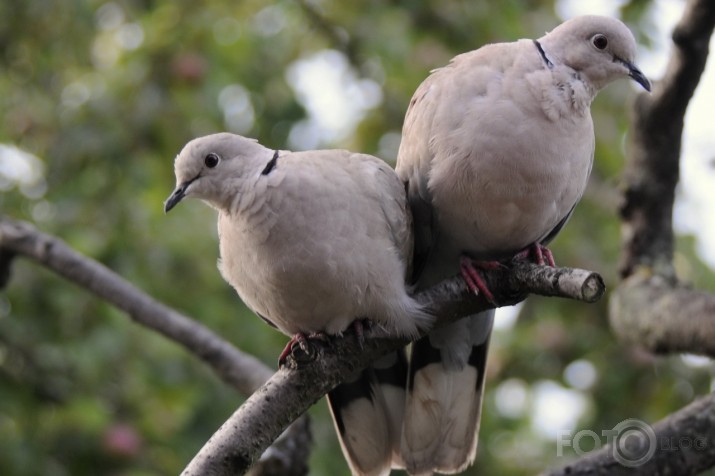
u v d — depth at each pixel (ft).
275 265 24.75
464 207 26.23
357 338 25.16
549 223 26.89
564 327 41.86
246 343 40.86
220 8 44.68
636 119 29.81
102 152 41.83
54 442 37.50
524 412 43.55
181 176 26.66
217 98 42.42
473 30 45.29
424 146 26.61
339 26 45.78
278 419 22.91
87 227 40.37
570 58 27.32
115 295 30.32
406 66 45.03
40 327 38.68
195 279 40.75
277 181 24.84
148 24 43.62
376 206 25.43
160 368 38.99
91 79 44.27
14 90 44.70
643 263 30.12
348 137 46.44
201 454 22.50
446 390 28.14
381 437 27.32
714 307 27.50
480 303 25.04
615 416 39.91
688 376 39.81
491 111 25.72
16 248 31.09
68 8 44.86
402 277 25.67
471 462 28.12
